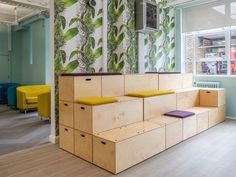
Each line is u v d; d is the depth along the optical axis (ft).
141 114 12.01
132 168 9.18
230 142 12.21
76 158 10.33
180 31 20.17
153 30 16.35
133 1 15.97
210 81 18.86
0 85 29.07
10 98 24.30
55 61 12.13
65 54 12.51
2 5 23.03
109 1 14.84
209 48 19.52
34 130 15.29
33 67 28.37
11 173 8.76
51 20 12.05
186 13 19.88
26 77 30.55
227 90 17.94
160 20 18.67
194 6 19.27
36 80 27.81
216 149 11.19
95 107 9.75
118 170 8.77
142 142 9.81
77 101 10.52
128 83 13.51
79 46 13.12
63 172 8.86
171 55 20.27
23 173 8.77
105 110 10.15
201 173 8.66
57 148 11.68
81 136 10.27
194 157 10.22
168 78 16.63
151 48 18.10
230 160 9.86
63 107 11.40
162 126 10.97
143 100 12.12
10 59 31.30
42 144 12.33
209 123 15.16
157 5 16.69
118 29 15.40
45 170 9.04
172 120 12.05
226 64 18.40
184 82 18.30
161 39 19.02
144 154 9.93
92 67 13.82
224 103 17.40
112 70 15.23
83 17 13.23
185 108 15.67
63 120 11.43
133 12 16.03
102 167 9.24
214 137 13.15
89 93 11.42
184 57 20.57
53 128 12.53
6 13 26.11
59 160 10.07
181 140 12.39
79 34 13.08
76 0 12.85
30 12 25.62
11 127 16.11
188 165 9.39
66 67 12.59
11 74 31.53
